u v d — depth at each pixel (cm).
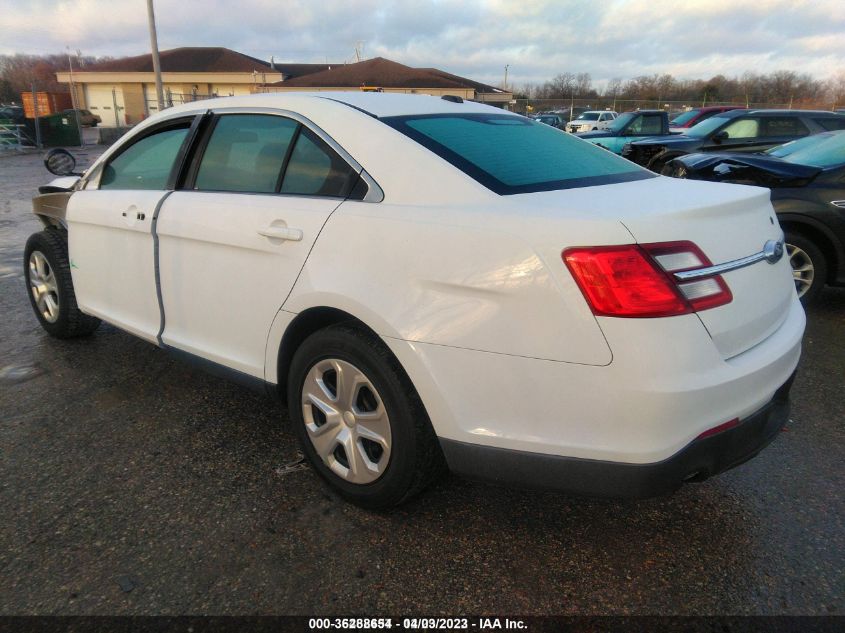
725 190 253
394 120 264
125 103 4297
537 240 200
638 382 189
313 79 3356
